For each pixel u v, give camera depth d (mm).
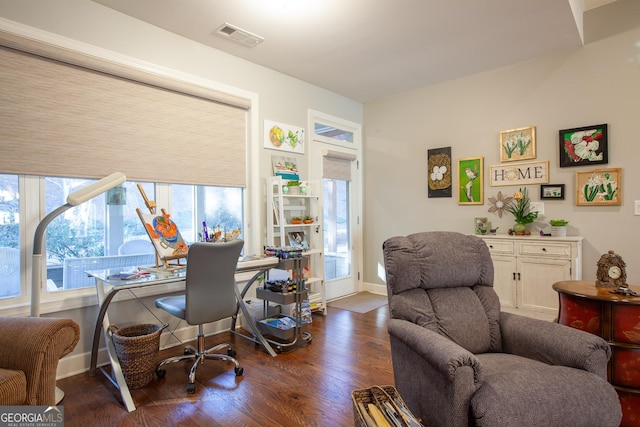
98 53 2484
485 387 1338
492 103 3773
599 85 3156
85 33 2428
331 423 1838
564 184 3328
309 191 3883
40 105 2248
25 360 1511
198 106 3070
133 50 2664
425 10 2607
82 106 2424
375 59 3471
